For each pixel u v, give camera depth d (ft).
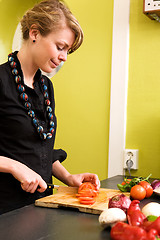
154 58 5.96
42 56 3.75
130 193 3.68
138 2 6.06
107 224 2.53
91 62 6.55
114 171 6.25
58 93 6.89
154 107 5.96
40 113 4.07
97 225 2.71
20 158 3.80
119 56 6.21
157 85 5.94
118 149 6.21
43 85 4.28
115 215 2.52
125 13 6.14
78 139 6.68
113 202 2.87
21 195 3.76
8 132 3.77
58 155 4.69
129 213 2.62
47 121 4.18
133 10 6.11
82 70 6.64
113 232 2.17
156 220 2.21
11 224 2.69
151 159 5.98
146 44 6.02
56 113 6.90
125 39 6.15
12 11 7.74
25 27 3.84
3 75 3.78
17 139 3.78
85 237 2.39
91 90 6.55
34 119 3.88
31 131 3.85
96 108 6.50
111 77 6.28
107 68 6.39
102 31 6.45
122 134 6.18
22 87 3.84
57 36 3.63
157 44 5.93
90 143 6.56
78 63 6.68
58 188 3.90
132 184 3.96
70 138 6.76
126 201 2.87
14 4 7.69
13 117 3.75
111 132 6.28
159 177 5.91
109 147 6.30
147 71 6.02
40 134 3.92
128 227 2.10
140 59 6.07
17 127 3.76
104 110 6.42
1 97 3.74
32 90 3.95
